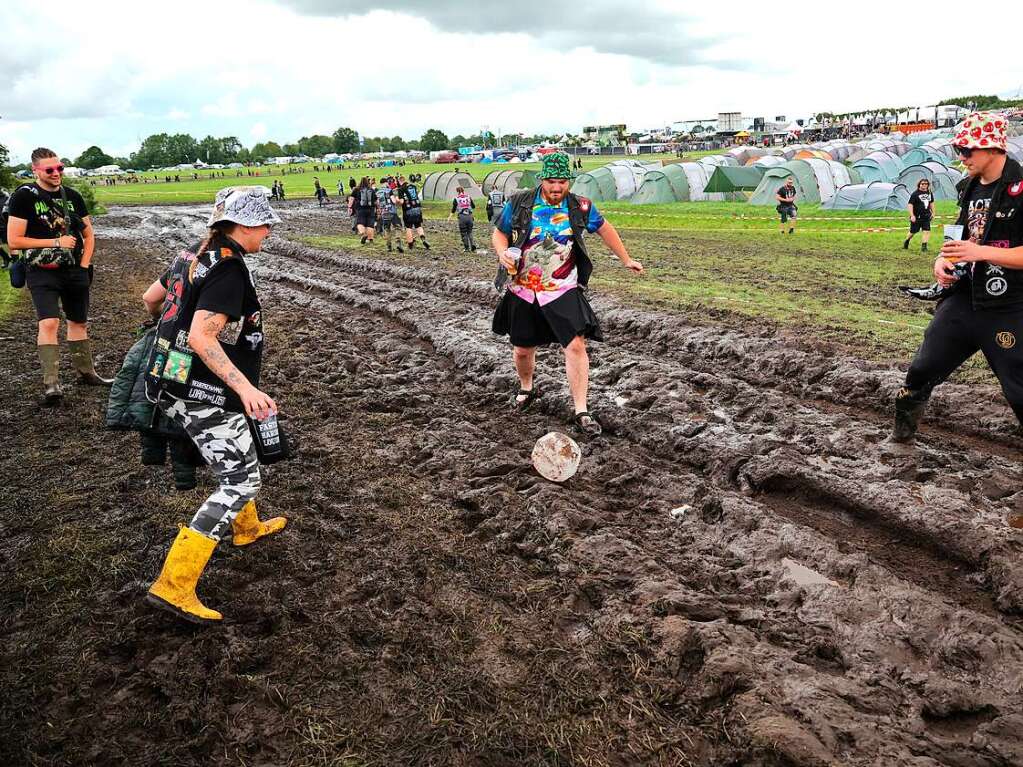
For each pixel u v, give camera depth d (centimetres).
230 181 8750
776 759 280
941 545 420
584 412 596
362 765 282
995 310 442
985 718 303
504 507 474
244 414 361
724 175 3075
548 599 384
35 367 831
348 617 370
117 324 1062
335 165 14375
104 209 3897
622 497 499
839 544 432
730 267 1438
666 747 290
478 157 11738
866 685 319
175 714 310
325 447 587
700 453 546
